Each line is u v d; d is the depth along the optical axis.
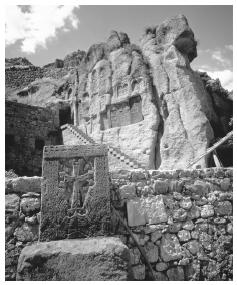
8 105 17.50
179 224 5.24
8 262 4.52
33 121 18.70
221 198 5.58
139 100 18.12
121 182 5.25
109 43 20.78
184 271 5.05
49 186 4.61
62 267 3.84
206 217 5.41
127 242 4.93
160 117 16.98
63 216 4.50
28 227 4.72
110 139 18.28
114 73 19.64
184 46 18.27
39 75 33.66
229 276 5.21
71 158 4.76
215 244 5.30
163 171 5.46
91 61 21.66
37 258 3.87
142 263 4.88
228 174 5.78
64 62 35.28
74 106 22.05
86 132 20.27
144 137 16.72
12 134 17.39
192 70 17.97
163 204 5.24
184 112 15.91
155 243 5.04
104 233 4.50
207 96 18.39
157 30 19.22
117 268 3.86
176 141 15.54
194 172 5.62
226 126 17.70
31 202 4.83
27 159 17.83
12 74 32.81
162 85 17.09
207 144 14.74
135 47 19.61
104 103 19.44
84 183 4.69
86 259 3.87
